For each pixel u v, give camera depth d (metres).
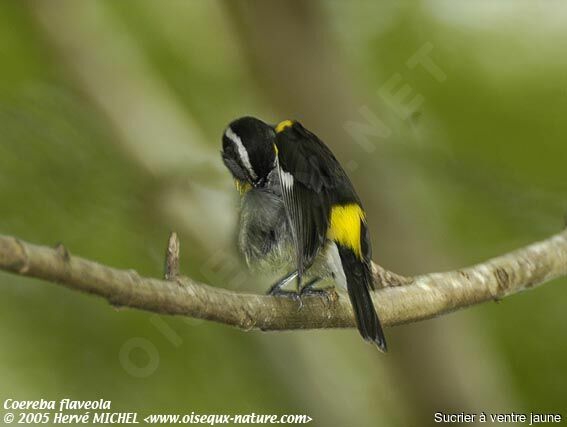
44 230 11.92
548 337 11.94
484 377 11.34
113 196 11.67
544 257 8.19
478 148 12.69
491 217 12.41
